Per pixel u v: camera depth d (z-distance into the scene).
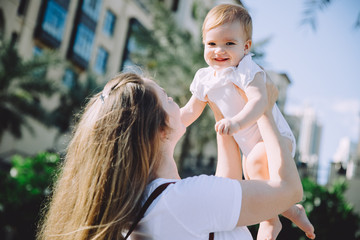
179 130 1.42
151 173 1.32
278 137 1.33
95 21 20.45
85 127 1.35
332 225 6.43
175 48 13.44
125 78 1.40
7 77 12.63
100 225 1.19
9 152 16.50
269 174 1.31
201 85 1.67
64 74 16.88
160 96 1.39
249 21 1.62
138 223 1.23
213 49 1.59
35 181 6.39
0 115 13.73
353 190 12.80
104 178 1.23
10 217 6.03
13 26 16.41
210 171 18.86
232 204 1.16
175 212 1.17
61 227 1.30
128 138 1.25
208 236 1.18
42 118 14.24
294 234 5.71
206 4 13.31
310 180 7.27
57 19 18.44
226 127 1.28
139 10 23.55
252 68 1.48
